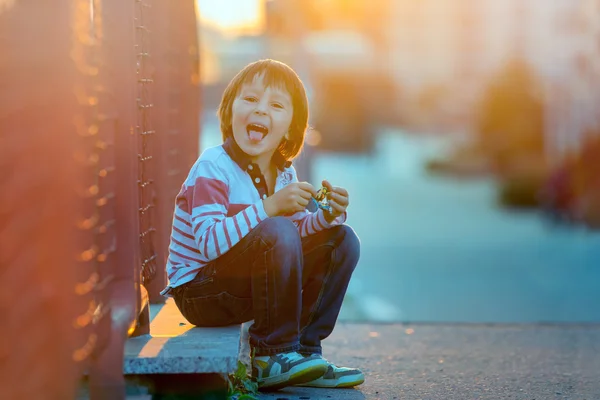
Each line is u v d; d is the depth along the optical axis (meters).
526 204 21.30
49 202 2.29
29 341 2.11
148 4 4.54
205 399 3.40
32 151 2.20
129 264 3.31
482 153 31.25
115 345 3.04
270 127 3.91
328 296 4.08
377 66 59.81
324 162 37.16
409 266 12.52
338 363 5.23
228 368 3.29
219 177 3.81
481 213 20.53
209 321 3.86
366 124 43.34
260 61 4.02
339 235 4.05
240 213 3.67
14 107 2.11
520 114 25.86
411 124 59.59
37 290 2.18
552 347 5.92
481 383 4.67
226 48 38.59
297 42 18.08
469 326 6.78
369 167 35.50
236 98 3.97
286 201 3.68
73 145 2.42
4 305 1.97
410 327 6.74
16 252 2.05
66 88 2.39
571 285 10.78
